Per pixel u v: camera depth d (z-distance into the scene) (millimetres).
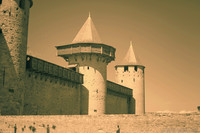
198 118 17203
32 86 30969
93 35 42875
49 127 21141
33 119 21953
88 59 41688
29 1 29531
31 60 29859
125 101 59094
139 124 18500
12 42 26750
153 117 18281
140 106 61906
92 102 40625
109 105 50625
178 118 17672
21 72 27203
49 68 33375
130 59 63594
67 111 37625
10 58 26375
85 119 20078
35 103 31312
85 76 41500
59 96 36062
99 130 19531
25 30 28344
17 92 26438
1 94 25094
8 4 27094
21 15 27875
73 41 43562
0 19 26484
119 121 19062
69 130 20438
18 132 22219
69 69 37938
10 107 25578
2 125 22984
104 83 42312
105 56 42531
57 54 43688
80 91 41438
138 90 62250
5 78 25672
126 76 62812
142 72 63625
